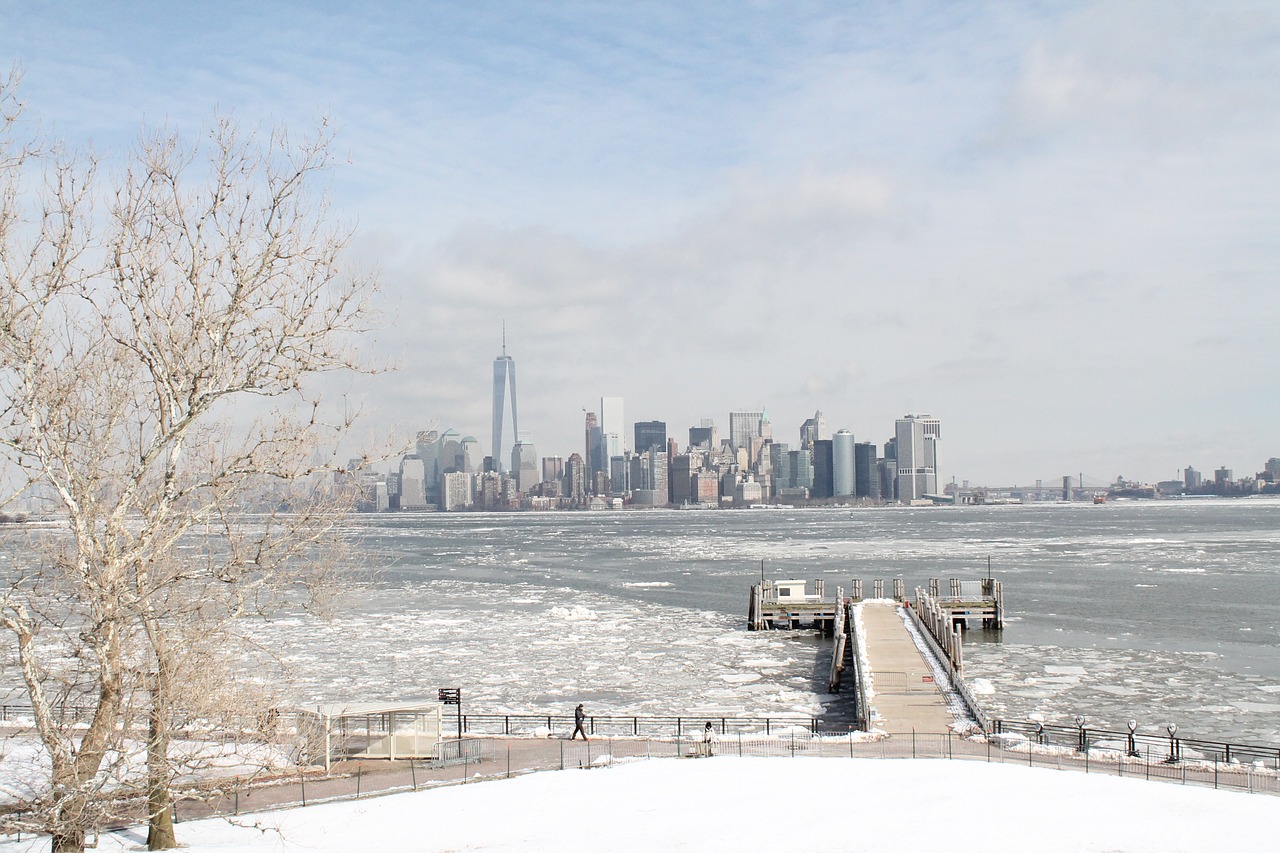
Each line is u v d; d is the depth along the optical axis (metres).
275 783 32.34
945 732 39.03
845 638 71.19
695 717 48.09
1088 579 111.06
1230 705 48.72
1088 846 22.58
